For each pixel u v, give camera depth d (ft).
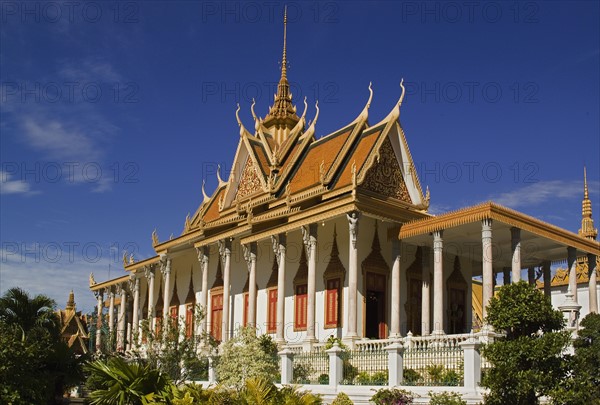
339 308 109.50
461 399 60.34
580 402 54.03
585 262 139.44
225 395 61.00
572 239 102.12
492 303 59.26
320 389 75.66
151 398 63.46
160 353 95.76
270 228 115.55
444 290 117.50
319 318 113.29
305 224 107.34
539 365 54.85
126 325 191.52
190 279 156.46
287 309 120.67
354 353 79.82
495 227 96.89
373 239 110.52
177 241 145.38
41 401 73.51
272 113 158.81
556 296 147.13
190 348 92.12
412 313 112.78
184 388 66.59
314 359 82.17
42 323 98.68
